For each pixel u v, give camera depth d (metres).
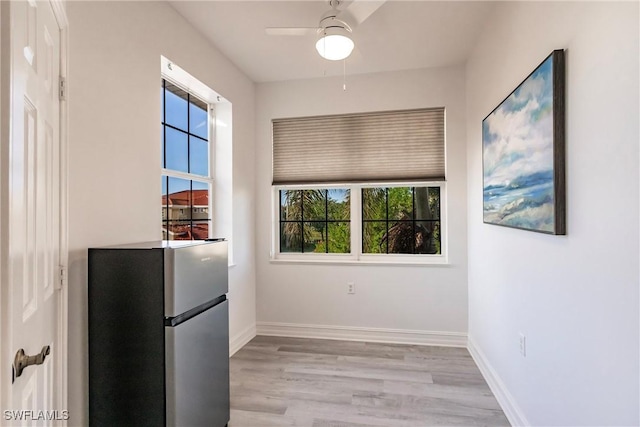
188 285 1.60
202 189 3.00
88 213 1.60
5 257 0.80
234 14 2.38
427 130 3.33
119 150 1.82
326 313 3.52
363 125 3.46
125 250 1.53
